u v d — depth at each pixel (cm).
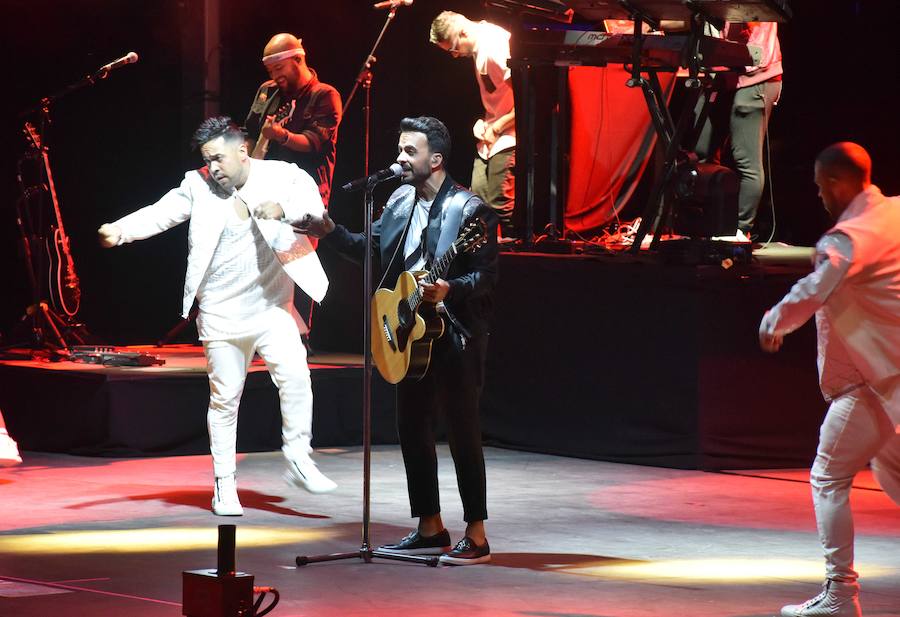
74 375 2970
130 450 2942
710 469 2834
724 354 2825
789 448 2856
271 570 1942
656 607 1745
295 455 2402
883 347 1614
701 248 2848
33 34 4228
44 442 3027
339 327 3575
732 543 2167
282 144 3059
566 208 3619
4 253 4222
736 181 2945
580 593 1820
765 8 2730
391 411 3184
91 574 1894
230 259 2347
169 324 4275
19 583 1838
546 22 3316
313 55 4012
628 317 2911
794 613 1698
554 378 3036
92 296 4312
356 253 2125
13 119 4244
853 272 1591
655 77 3034
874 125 3791
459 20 3494
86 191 4300
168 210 2369
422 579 1897
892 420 1614
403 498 2550
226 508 2361
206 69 3988
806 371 2852
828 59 3828
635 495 2583
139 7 4197
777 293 2823
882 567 2000
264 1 4041
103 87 4256
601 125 3619
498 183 3531
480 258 1980
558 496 2572
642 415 2908
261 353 2389
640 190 3828
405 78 3919
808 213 3797
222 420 2381
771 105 3391
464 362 1991
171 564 1961
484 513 2014
